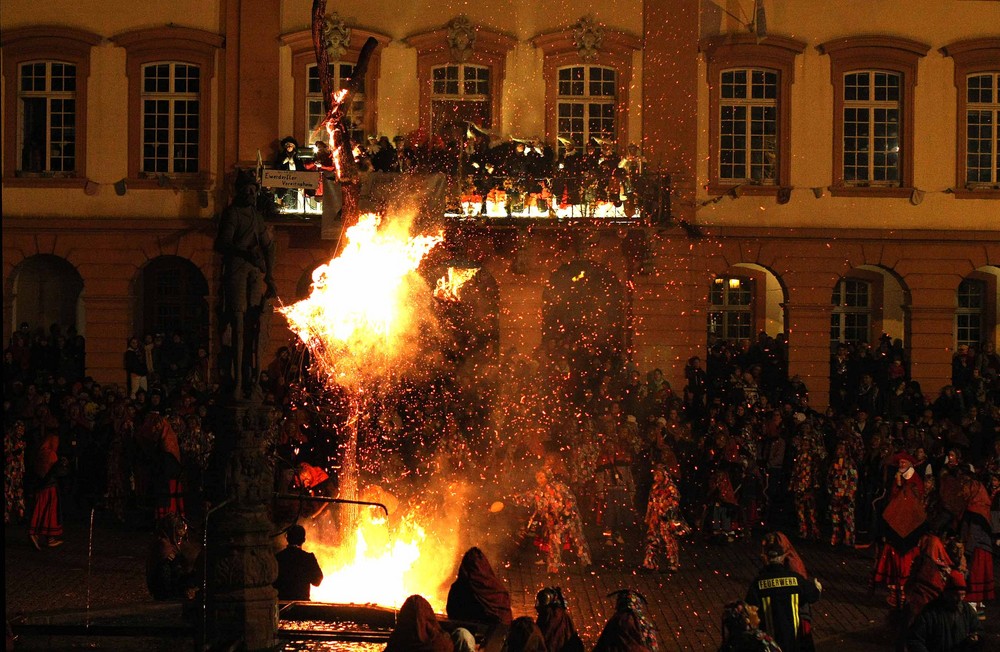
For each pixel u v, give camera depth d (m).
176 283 36.31
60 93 35.16
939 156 35.28
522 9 35.28
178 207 34.94
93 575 19.78
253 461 12.80
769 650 10.52
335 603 14.12
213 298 34.72
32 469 25.66
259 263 13.15
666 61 35.16
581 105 35.47
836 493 22.83
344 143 31.81
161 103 35.16
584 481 25.22
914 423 28.56
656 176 33.62
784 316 35.19
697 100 35.09
